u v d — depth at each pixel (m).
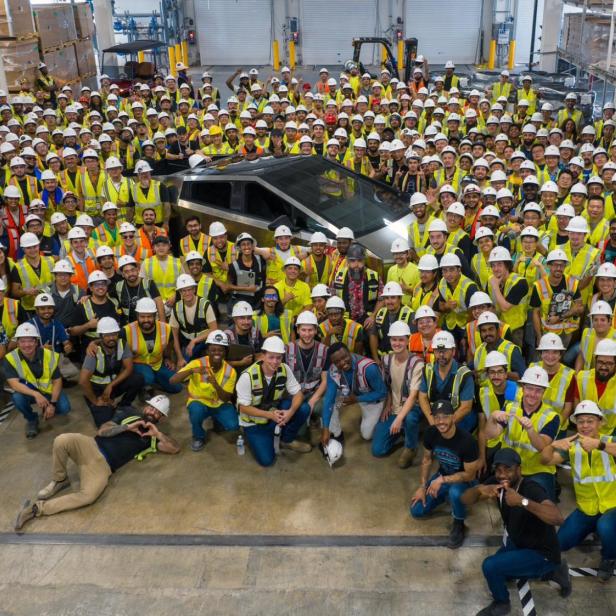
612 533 4.36
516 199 9.52
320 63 29.72
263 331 6.64
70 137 11.99
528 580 4.53
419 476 5.66
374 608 4.36
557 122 13.17
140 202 9.10
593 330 5.90
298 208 8.09
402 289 7.01
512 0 27.94
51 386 6.31
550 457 4.77
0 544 5.02
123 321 7.37
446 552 4.81
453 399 5.38
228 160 9.84
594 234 7.91
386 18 28.73
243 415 5.77
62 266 7.27
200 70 28.98
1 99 14.76
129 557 4.85
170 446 6.00
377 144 11.43
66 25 19.92
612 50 13.69
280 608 4.38
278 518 5.20
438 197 9.20
